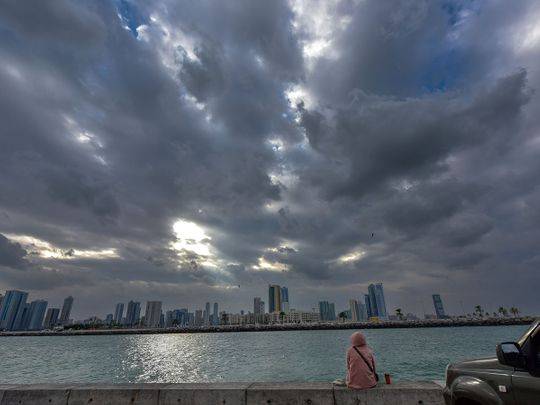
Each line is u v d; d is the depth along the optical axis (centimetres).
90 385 786
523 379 364
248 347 8300
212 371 3812
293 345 8638
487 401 393
